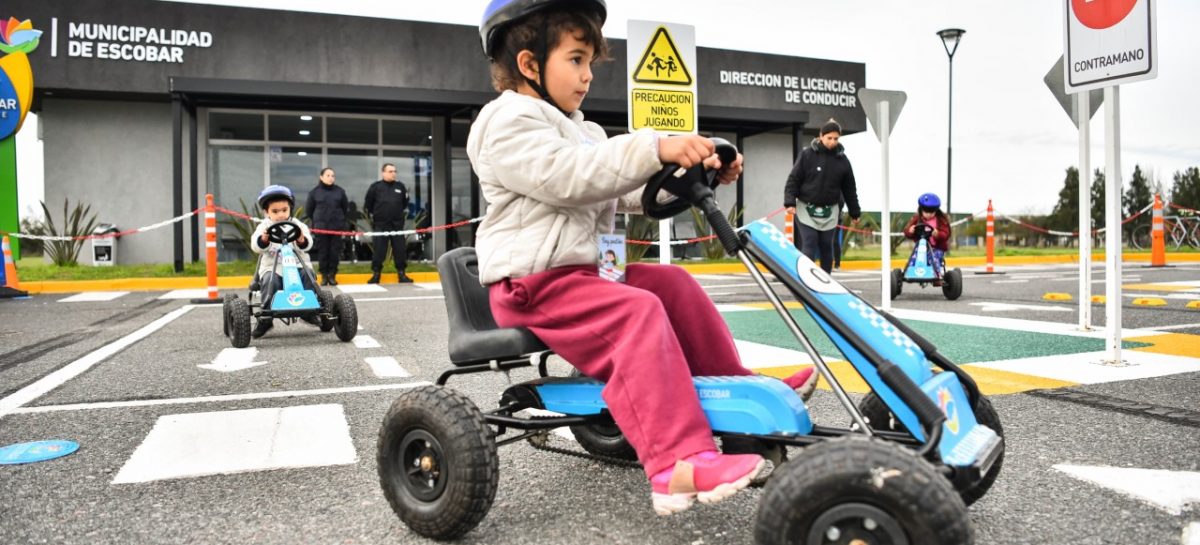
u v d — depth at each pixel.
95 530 2.28
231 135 15.72
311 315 6.34
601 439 2.84
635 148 1.98
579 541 2.15
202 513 2.41
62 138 15.05
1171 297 8.38
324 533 2.25
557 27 2.24
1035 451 2.83
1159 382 3.93
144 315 8.04
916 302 8.38
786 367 4.54
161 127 15.48
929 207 8.64
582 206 2.23
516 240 2.20
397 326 7.08
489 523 2.30
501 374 4.59
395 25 15.63
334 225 12.33
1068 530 2.15
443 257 2.47
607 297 2.03
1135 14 4.18
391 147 16.62
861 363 1.83
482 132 2.26
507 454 2.96
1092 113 5.92
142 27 14.38
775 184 19.91
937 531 1.47
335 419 3.53
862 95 7.11
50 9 14.02
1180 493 2.39
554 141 2.13
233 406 3.81
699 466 1.80
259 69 15.00
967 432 1.81
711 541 2.12
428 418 2.14
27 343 6.09
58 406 3.83
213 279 9.40
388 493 2.27
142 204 15.43
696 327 2.19
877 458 1.53
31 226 16.44
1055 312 7.17
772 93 18.69
